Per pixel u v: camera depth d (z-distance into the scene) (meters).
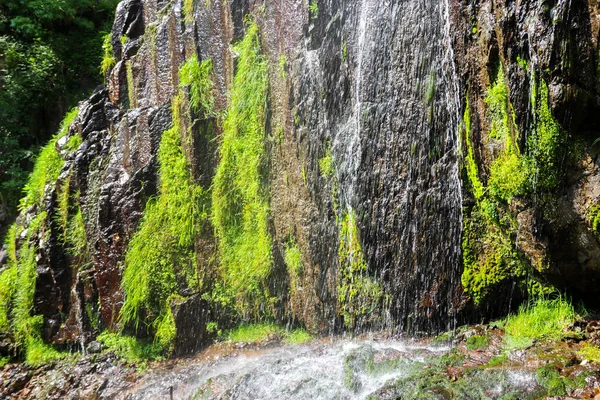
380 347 4.94
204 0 7.27
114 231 7.36
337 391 4.24
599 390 3.18
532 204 3.93
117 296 7.21
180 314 6.59
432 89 4.91
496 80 4.06
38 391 6.86
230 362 5.91
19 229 9.42
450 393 3.55
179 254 6.89
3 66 12.90
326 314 5.81
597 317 4.14
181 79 7.41
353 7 5.64
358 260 5.54
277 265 6.25
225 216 6.69
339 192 5.73
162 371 6.29
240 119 6.64
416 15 5.05
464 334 4.68
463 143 4.57
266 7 6.51
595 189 3.61
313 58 5.92
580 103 3.48
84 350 7.39
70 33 14.52
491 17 3.94
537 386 3.41
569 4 3.35
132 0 9.25
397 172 5.20
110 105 8.64
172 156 7.19
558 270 4.07
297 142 6.04
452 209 4.88
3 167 12.57
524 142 3.83
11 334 8.11
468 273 4.81
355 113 5.55
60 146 9.05
